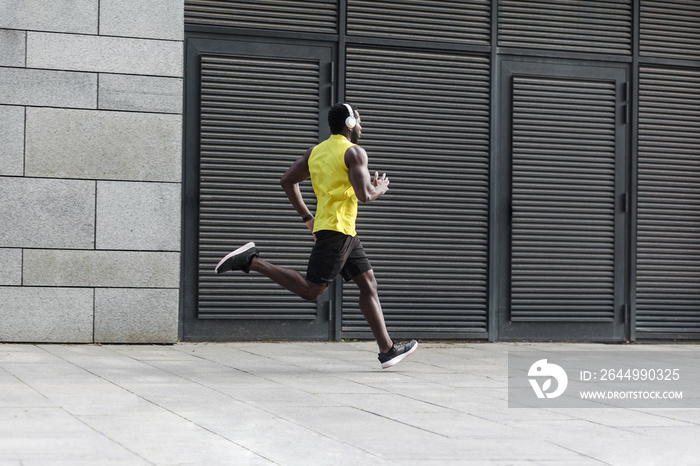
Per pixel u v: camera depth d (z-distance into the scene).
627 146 8.14
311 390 4.76
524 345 7.66
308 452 3.24
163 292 6.79
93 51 6.60
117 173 6.66
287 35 7.34
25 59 6.47
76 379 4.84
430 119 7.70
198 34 7.17
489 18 7.84
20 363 5.47
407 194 7.64
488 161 7.82
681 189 8.25
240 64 7.26
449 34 7.74
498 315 7.83
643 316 8.15
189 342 7.10
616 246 8.10
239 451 3.22
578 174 8.02
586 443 3.56
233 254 5.35
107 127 6.64
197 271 7.15
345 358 6.36
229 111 7.23
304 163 5.70
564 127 8.01
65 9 6.54
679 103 8.27
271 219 7.30
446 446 3.43
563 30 8.00
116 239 6.67
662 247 8.20
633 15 8.15
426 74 7.69
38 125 6.50
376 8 7.58
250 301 7.27
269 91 7.32
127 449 3.17
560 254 7.98
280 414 4.00
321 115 7.44
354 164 5.34
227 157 7.21
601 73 8.09
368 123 7.55
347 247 5.50
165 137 6.75
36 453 3.05
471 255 7.77
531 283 7.91
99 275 6.64
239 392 4.60
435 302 7.68
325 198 5.49
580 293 8.02
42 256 6.52
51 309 6.55
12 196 6.46
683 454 3.38
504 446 3.46
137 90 6.69
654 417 4.23
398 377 5.42
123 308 6.70
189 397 4.37
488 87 7.84
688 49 8.27
